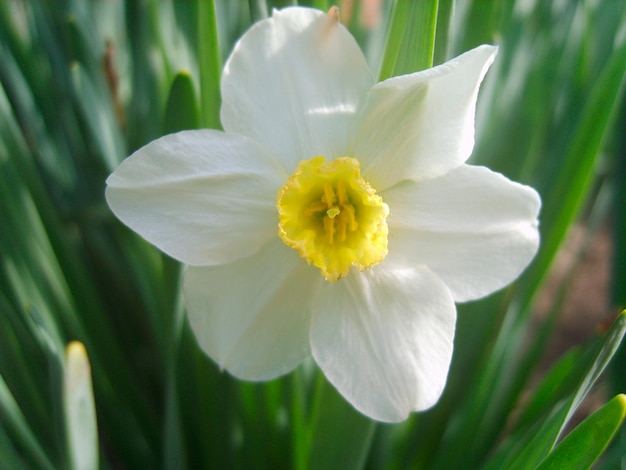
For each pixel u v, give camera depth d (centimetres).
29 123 28
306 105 19
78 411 17
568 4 26
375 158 20
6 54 27
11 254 22
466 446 25
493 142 25
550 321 27
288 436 24
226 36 26
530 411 26
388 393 19
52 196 28
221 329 20
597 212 29
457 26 26
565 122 26
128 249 28
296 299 20
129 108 27
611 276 26
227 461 24
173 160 19
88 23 29
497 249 19
